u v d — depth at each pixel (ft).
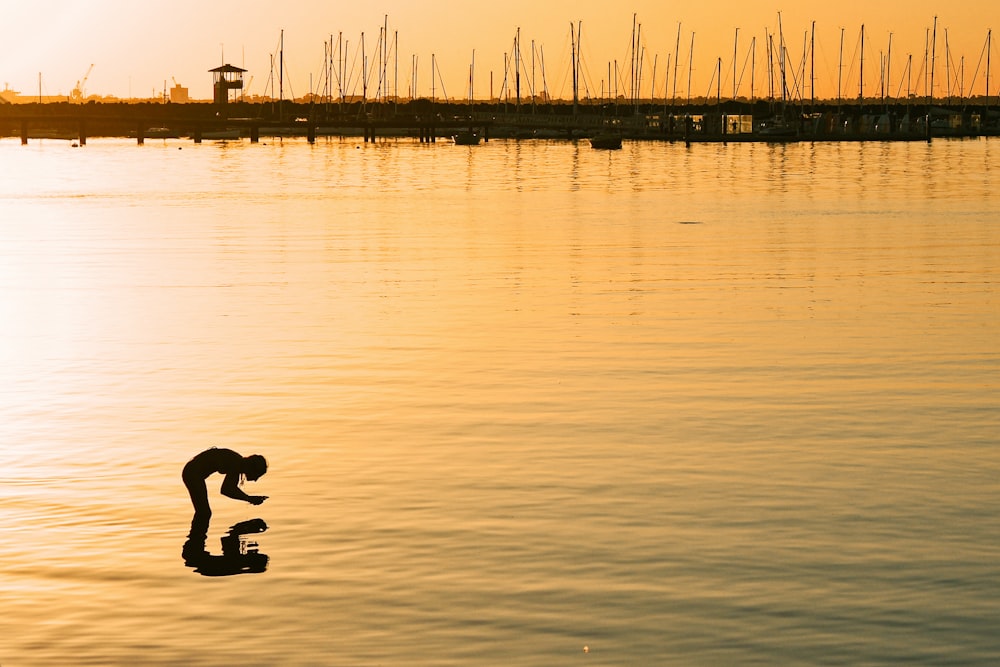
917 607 41.42
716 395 74.49
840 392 75.41
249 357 86.99
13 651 38.47
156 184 349.82
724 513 51.37
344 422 67.56
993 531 48.98
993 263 146.72
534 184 343.26
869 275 135.33
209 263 147.74
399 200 275.18
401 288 124.67
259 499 53.72
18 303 114.21
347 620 40.75
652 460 59.72
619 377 79.97
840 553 46.52
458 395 74.43
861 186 322.96
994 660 37.50
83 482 56.39
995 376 80.28
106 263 147.95
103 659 37.93
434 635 39.55
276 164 508.12
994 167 435.12
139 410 70.54
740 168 442.50
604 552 46.78
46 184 351.46
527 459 59.98
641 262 148.87
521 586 43.47
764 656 37.86
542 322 102.78
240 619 40.86
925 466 58.54
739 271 139.23
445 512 51.72
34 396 74.38
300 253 159.94
